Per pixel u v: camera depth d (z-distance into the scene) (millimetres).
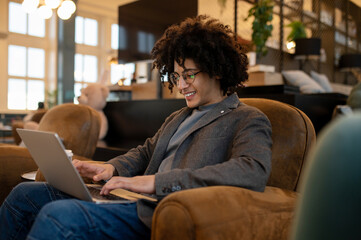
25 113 11086
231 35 1327
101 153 3037
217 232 785
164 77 1477
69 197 1273
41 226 899
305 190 429
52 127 2389
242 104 1293
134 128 3748
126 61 4660
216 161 1154
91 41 12281
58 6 5934
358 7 8289
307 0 7082
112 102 4012
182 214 784
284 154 1262
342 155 388
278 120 1326
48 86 11461
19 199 1241
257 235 880
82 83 12102
